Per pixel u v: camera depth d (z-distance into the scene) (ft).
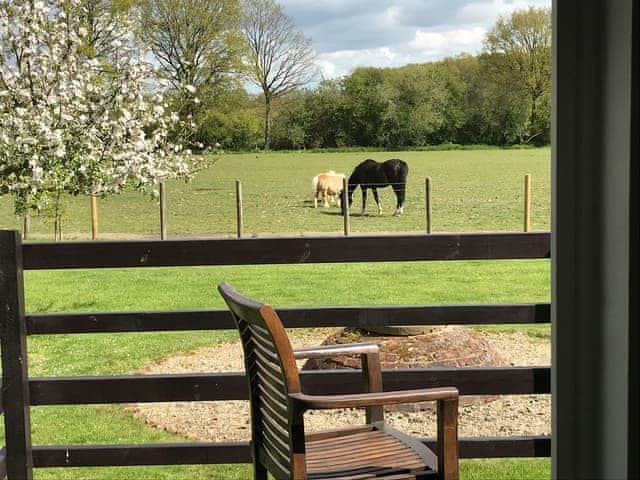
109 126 38.99
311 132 136.26
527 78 138.00
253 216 79.41
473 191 92.84
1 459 9.10
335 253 9.66
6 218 71.51
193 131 46.73
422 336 17.24
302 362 20.97
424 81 139.23
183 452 9.66
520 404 16.87
